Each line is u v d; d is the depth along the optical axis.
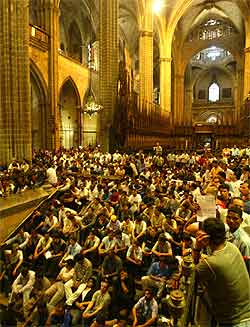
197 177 13.97
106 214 9.93
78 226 9.90
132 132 24.98
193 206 8.89
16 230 9.80
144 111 29.34
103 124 23.81
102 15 23.83
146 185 12.41
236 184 8.14
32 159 19.47
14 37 16.69
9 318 6.96
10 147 16.81
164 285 6.52
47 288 7.27
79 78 33.28
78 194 12.70
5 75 16.62
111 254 7.51
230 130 39.44
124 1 36.94
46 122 25.91
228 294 2.47
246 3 40.66
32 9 27.52
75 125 33.62
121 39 46.16
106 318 6.36
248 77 41.72
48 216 10.24
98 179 14.36
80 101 33.53
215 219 2.72
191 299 2.76
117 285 6.99
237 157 22.92
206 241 2.66
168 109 44.19
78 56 41.06
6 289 8.08
